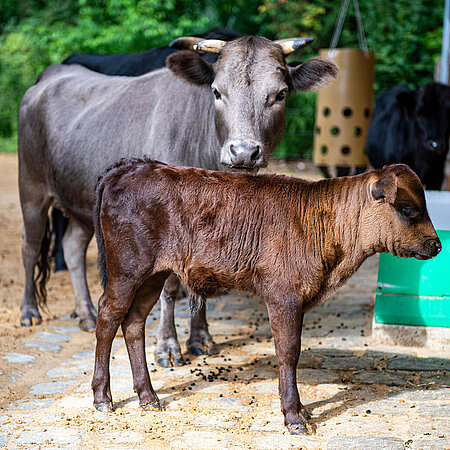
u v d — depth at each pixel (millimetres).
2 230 11172
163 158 5438
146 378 4391
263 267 4012
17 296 7523
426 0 17641
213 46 5078
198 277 4168
